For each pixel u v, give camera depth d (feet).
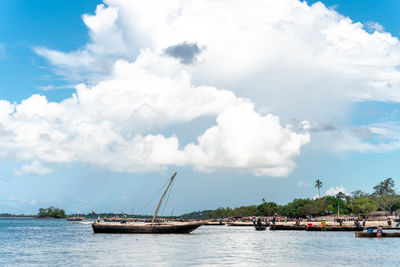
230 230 473.67
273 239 281.54
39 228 629.51
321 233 352.69
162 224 344.28
